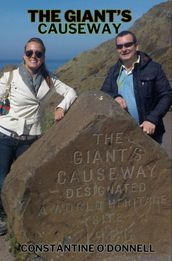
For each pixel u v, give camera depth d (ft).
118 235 7.13
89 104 7.01
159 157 6.95
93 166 6.82
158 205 7.13
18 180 6.79
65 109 7.66
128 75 7.68
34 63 7.47
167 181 7.04
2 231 8.24
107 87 7.91
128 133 6.79
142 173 6.98
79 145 6.71
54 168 6.72
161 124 7.80
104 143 6.77
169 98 7.62
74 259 7.08
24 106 7.59
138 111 7.68
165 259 7.13
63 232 6.96
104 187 6.93
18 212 6.75
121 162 6.89
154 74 7.55
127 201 7.04
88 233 7.04
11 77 7.60
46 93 7.65
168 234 7.23
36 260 6.98
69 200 6.86
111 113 6.71
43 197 6.77
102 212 7.01
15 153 7.96
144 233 7.19
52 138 7.04
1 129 7.66
